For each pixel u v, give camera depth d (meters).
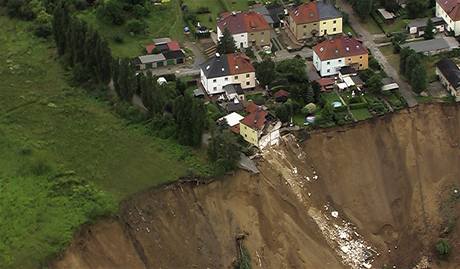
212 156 191.75
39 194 174.12
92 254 164.62
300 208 194.88
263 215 188.75
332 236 193.88
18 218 166.62
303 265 184.75
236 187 189.88
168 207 180.38
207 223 182.00
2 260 156.25
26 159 185.25
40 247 159.50
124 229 170.88
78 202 172.50
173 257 173.25
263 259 182.00
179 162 190.62
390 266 193.12
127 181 182.25
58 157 188.38
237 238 182.62
